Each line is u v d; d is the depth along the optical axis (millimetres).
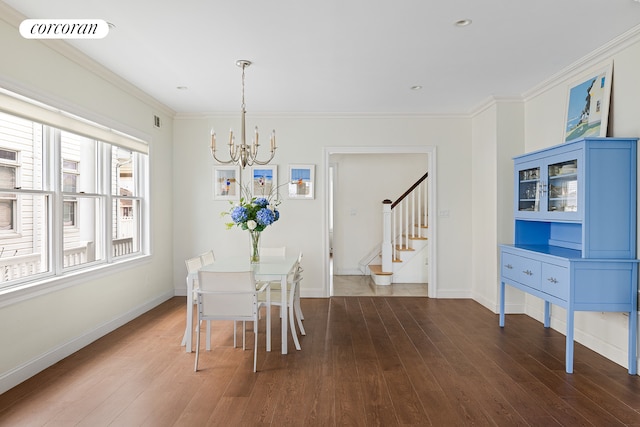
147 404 2754
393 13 2996
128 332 4328
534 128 4914
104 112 4207
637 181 3316
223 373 3285
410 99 5316
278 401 2809
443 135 6039
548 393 2936
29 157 3348
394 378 3201
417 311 5316
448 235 6059
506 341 4105
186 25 3174
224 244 6078
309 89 4867
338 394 2920
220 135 6051
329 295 6133
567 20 3109
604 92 3654
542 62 3996
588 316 3900
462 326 4641
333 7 2900
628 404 2770
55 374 3229
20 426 2463
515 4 2869
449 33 3338
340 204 8391
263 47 3613
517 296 5215
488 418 2586
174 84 4680
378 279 7125
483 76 4406
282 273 3746
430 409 2703
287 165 6066
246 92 4992
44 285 3299
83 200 4141
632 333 3252
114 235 4711
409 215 8172
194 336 4207
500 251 4680
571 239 4109
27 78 3096
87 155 4203
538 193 4047
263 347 3910
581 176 3334
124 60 3908
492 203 5297
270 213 4246
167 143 5879
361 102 5461
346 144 6047
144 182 5293
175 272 6102
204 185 6078
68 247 3926
